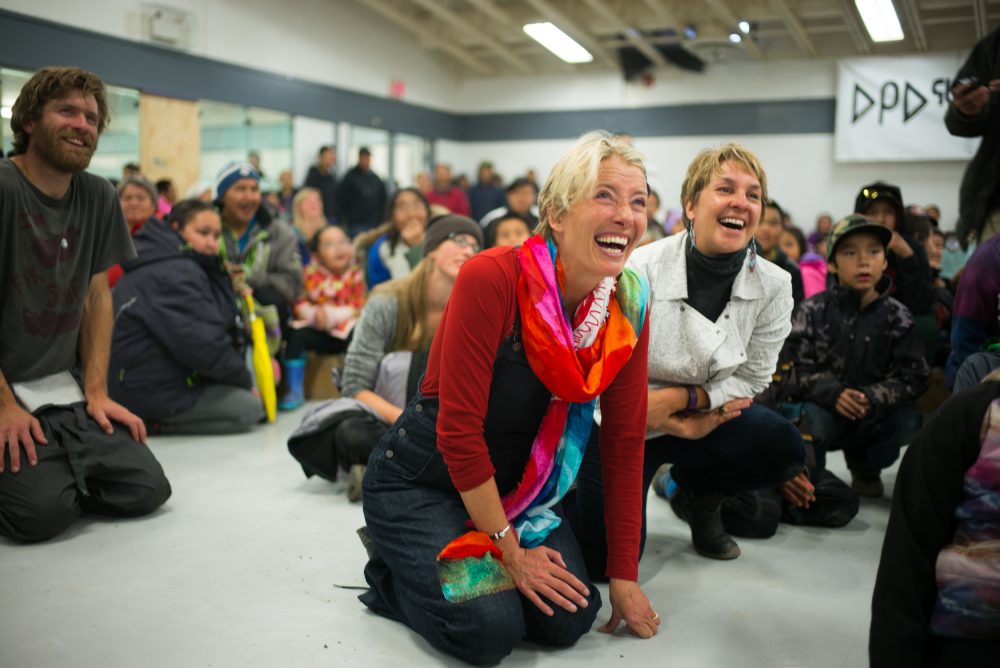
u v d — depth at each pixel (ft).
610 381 5.24
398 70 42.50
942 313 13.01
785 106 40.98
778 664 5.38
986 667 3.80
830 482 8.44
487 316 5.05
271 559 7.13
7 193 7.49
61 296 8.04
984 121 9.98
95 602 6.17
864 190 11.53
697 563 7.30
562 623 5.46
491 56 46.26
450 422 5.11
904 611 3.94
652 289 7.03
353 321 15.46
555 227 5.14
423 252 9.20
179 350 11.84
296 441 9.07
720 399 7.01
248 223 14.61
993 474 3.74
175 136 30.04
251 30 33.19
